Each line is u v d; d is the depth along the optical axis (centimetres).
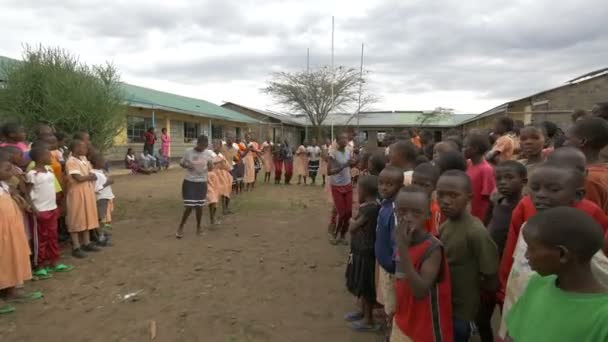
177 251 648
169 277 533
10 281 442
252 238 734
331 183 687
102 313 428
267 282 517
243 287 500
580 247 139
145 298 466
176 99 2712
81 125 1105
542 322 146
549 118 1931
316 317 421
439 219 321
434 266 239
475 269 270
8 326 399
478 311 285
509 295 241
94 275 539
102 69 1234
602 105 411
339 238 718
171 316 420
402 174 314
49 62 1120
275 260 606
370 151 636
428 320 244
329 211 998
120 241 707
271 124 3656
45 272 528
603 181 262
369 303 389
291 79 4047
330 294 480
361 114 4591
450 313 248
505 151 485
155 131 2217
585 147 285
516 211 262
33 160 540
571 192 214
